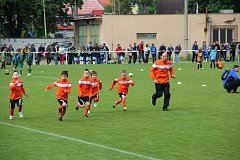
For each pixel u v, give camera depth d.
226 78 37.03
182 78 48.28
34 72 56.06
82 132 22.44
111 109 29.38
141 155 18.11
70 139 20.94
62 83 25.36
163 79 28.58
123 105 28.70
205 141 20.30
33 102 32.53
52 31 104.06
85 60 72.00
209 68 61.25
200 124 24.08
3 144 20.11
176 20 90.00
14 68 55.75
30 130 23.00
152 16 90.38
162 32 90.25
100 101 32.72
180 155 18.08
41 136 21.62
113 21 90.62
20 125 24.33
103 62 72.44
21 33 103.25
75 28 100.44
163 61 28.50
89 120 25.62
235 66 36.91
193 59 73.06
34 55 71.56
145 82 44.59
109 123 24.67
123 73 28.88
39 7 98.25
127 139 20.86
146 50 72.00
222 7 100.12
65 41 97.00
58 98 25.38
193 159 17.52
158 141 20.41
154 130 22.73
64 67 63.59
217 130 22.55
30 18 101.06
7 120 25.81
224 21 89.94
